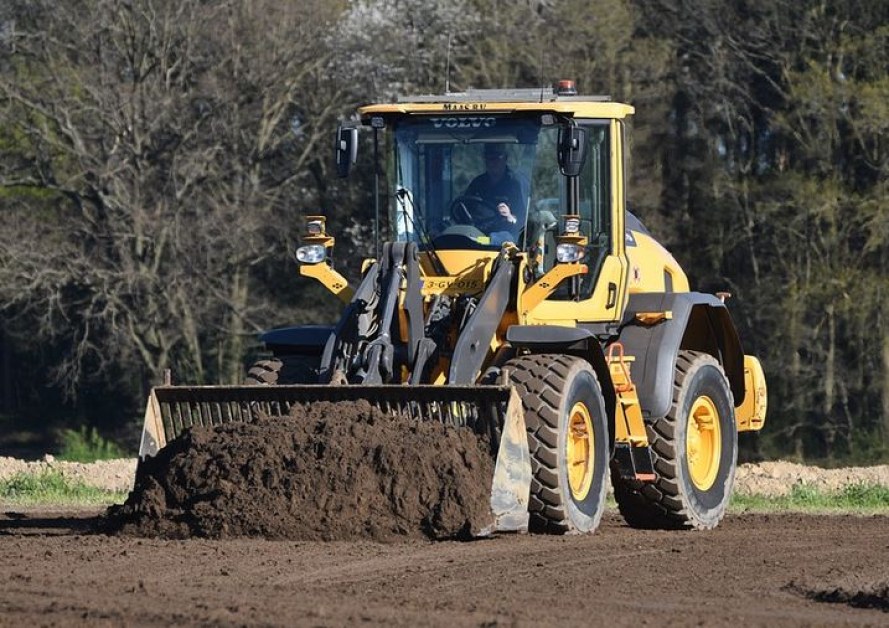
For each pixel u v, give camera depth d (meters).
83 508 45.53
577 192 35.47
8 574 26.55
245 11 108.38
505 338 34.03
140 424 109.50
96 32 105.38
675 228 109.50
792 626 22.09
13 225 104.75
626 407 36.00
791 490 55.12
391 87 108.00
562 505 32.34
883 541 33.84
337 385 32.31
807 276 106.06
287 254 111.38
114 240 104.88
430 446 31.06
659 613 23.23
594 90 107.38
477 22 107.88
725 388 39.56
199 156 107.00
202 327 108.00
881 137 105.12
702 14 108.50
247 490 31.27
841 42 106.06
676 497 37.09
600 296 36.09
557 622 21.86
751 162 109.44
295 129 112.75
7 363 130.62
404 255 33.84
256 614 22.25
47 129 107.81
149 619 22.02
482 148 35.56
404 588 25.47
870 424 107.38
